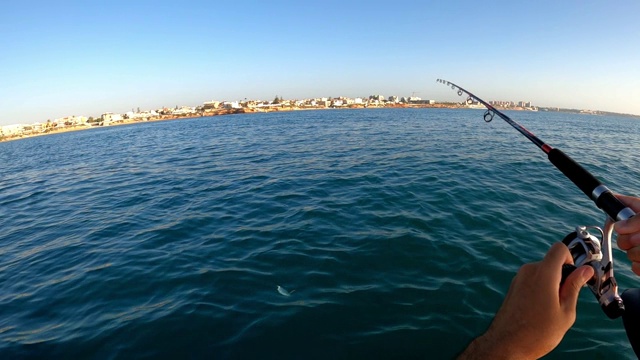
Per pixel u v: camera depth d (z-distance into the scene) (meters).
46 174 16.81
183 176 12.57
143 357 3.35
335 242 5.59
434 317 3.68
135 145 27.64
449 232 5.79
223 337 3.53
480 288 4.17
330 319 3.71
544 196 7.91
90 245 6.38
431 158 13.35
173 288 4.55
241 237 6.11
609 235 1.17
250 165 13.83
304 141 21.25
